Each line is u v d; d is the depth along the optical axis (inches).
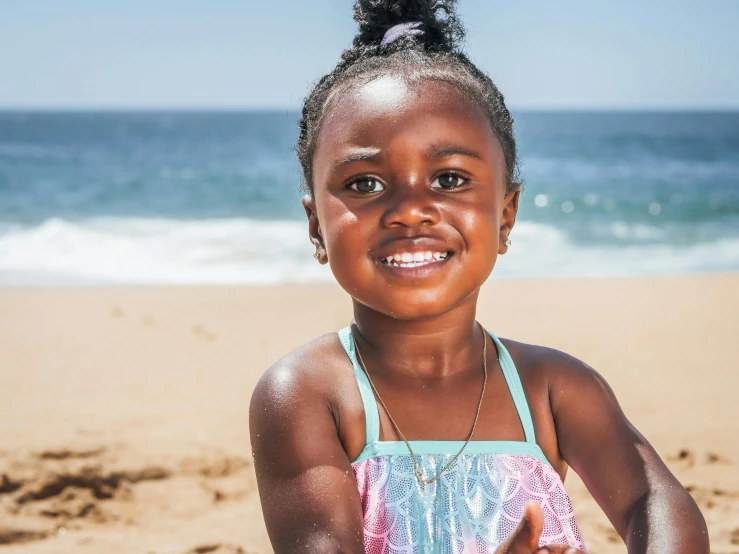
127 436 192.4
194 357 281.6
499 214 69.6
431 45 75.9
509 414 70.9
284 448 68.0
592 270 535.8
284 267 523.8
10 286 454.9
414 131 65.2
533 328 327.3
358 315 72.5
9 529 147.9
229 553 141.6
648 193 1048.8
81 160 1568.7
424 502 66.9
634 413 220.7
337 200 66.9
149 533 149.7
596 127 3435.0
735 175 1346.0
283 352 293.0
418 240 64.4
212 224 737.0
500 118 72.9
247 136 2696.9
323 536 64.1
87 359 276.2
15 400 226.1
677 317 353.4
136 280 481.7
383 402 69.8
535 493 68.5
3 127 3265.3
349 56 75.5
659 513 66.7
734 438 198.8
